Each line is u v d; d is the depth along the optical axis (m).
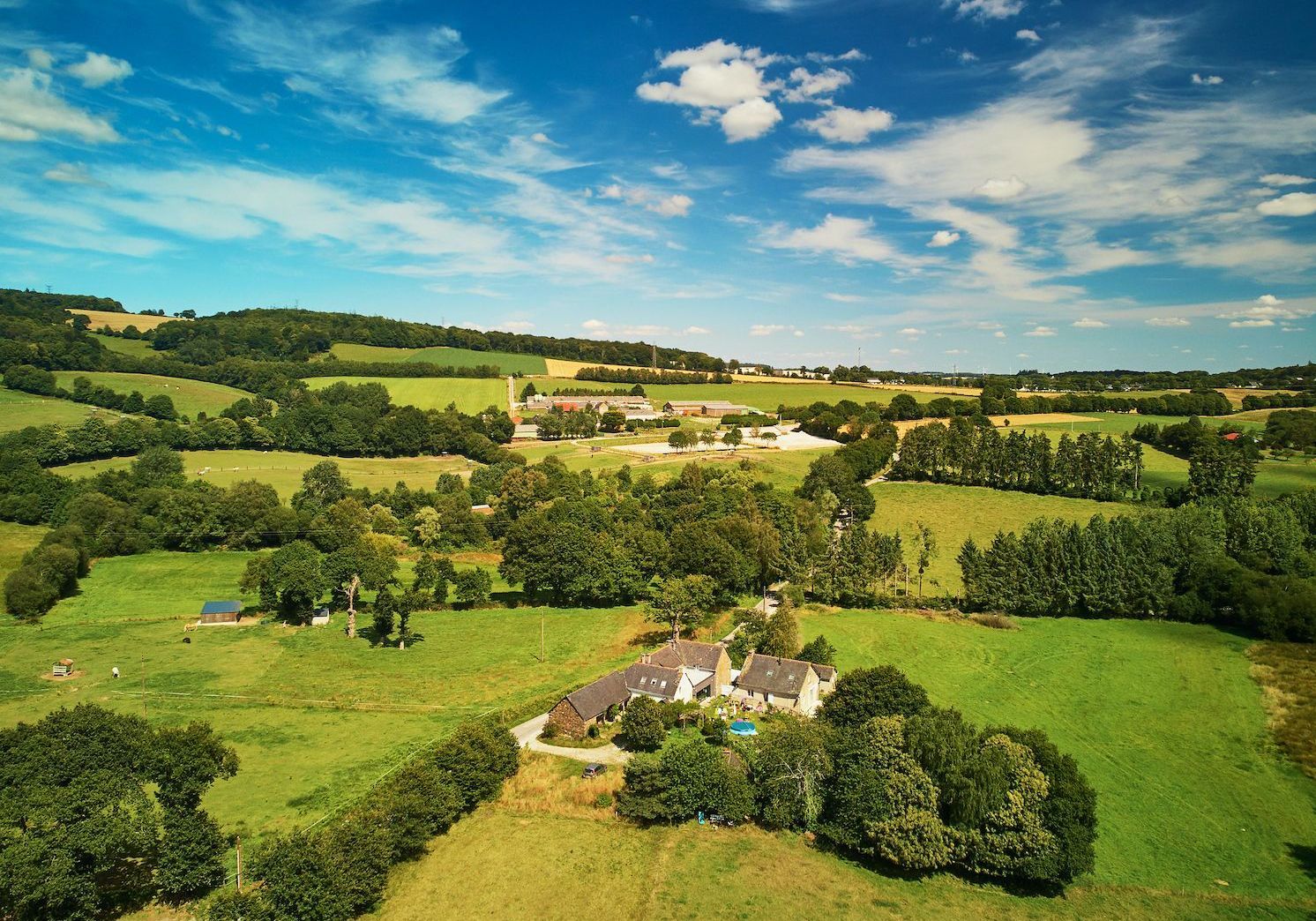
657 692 79.56
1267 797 64.69
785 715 77.62
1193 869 55.56
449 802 57.72
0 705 73.31
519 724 75.06
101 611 105.44
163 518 138.50
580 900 50.28
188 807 50.44
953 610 111.12
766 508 151.00
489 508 175.25
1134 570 107.25
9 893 41.34
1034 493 174.62
